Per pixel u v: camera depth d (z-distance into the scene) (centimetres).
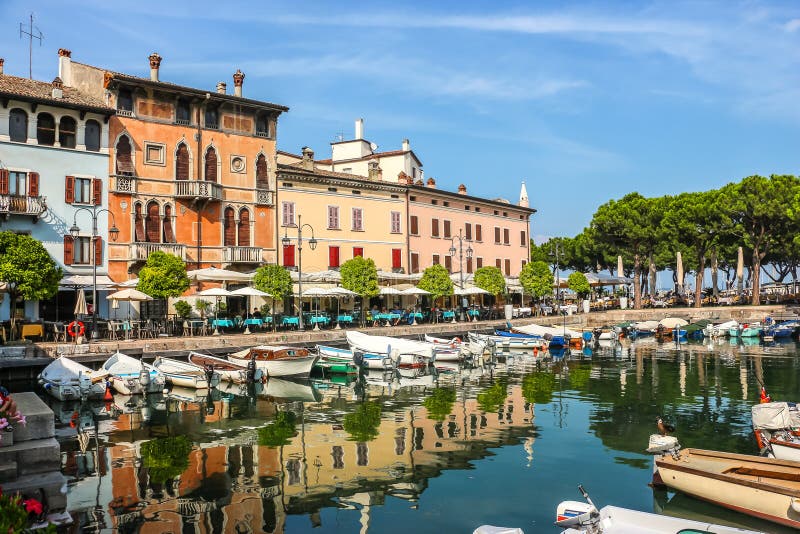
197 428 2036
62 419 2189
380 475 1518
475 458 1662
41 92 3844
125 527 1190
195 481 1473
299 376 3262
